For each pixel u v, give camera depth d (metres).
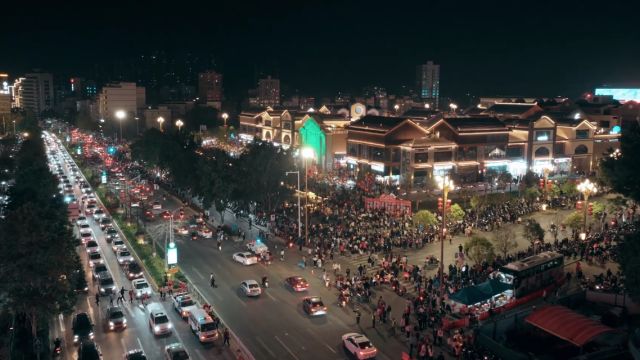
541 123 111.94
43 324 46.09
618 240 55.72
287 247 69.62
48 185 76.38
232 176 80.88
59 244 43.19
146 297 53.31
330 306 51.44
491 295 47.84
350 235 69.75
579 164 116.06
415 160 100.62
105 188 107.06
